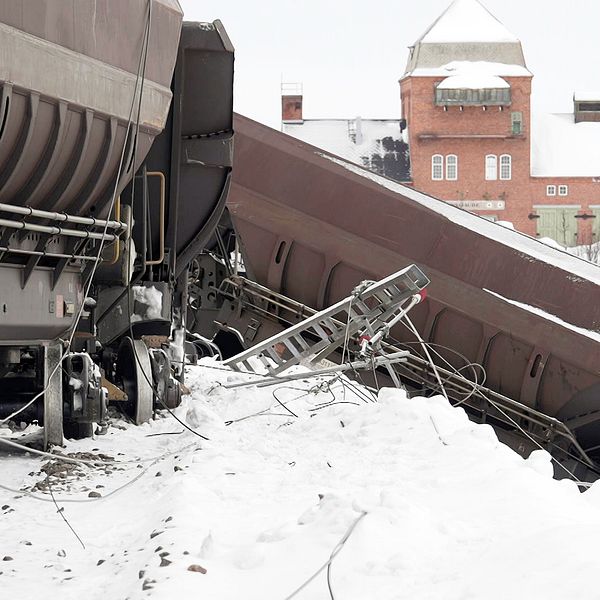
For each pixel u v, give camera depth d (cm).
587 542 661
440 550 747
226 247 2609
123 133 1366
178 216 1820
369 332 1889
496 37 14800
